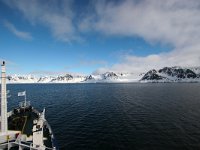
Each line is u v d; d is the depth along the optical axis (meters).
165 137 44.34
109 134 46.78
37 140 27.58
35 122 33.47
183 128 52.09
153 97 135.62
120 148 37.84
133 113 74.69
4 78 30.03
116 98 132.88
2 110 29.89
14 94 171.12
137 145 39.31
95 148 37.75
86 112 77.31
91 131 49.41
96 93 184.25
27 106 55.66
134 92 190.88
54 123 58.34
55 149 27.92
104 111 79.50
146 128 52.28
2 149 28.23
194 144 39.81
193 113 73.69
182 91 194.75
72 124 57.00
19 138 28.11
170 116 68.38
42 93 189.62
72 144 39.94
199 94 156.75
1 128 29.88
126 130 50.34
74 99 127.81
